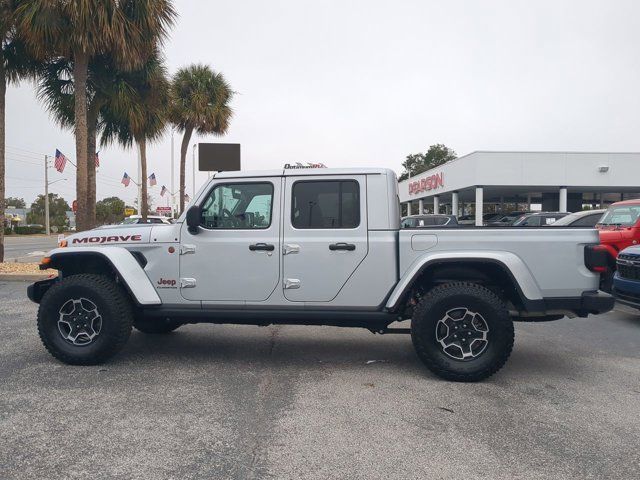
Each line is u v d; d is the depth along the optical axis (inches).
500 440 141.3
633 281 294.8
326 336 268.5
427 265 191.2
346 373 202.8
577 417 158.2
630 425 152.3
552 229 191.8
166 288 209.2
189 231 207.0
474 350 192.1
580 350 242.4
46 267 219.0
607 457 131.6
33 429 146.3
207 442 138.8
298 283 201.5
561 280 190.1
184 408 163.5
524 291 187.8
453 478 120.6
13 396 173.3
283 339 261.1
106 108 643.5
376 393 179.2
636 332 282.4
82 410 161.0
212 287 206.2
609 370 209.0
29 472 122.0
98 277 209.5
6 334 261.7
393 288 197.8
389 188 199.9
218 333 274.2
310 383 190.1
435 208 1374.3
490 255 189.6
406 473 122.9
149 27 522.6
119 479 119.2
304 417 156.8
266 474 122.0
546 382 192.5
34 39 483.2
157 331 269.3
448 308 188.2
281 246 202.1
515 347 247.9
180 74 965.2
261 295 203.9
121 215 2716.5
